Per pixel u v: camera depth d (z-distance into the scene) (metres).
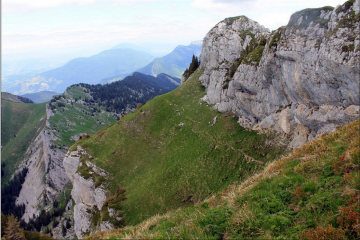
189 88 88.50
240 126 53.97
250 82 47.91
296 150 17.92
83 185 64.06
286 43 32.97
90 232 57.50
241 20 77.25
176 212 16.25
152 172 57.31
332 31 25.89
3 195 157.88
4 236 13.38
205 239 10.67
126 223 44.59
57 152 158.25
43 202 136.12
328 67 25.67
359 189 9.95
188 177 48.78
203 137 58.66
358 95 23.28
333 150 13.99
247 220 11.09
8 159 198.25
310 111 32.25
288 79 34.25
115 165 65.44
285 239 9.38
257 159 42.53
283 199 11.95
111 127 81.44
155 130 72.50
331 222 9.25
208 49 80.69
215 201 15.78
